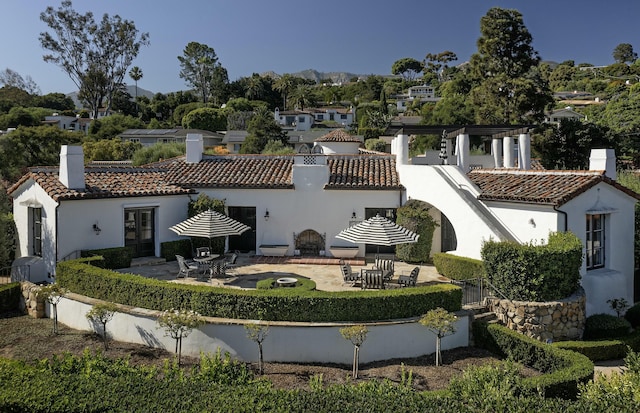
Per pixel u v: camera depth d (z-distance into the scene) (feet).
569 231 48.78
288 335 39.50
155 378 28.37
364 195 71.46
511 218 54.95
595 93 352.08
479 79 169.27
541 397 23.58
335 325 39.63
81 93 269.85
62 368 28.81
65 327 47.65
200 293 41.55
